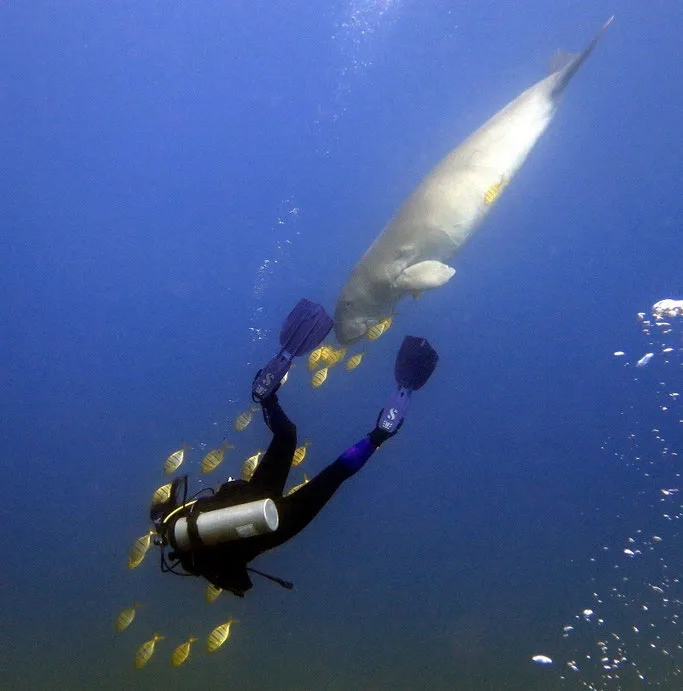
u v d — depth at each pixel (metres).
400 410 3.33
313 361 5.52
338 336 7.23
